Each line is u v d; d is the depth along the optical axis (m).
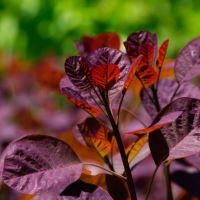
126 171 0.54
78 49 0.70
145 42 0.60
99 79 0.52
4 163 0.54
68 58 0.53
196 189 0.68
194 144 0.55
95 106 0.55
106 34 0.69
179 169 0.69
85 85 0.53
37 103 1.55
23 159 0.54
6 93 1.62
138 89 0.70
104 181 0.60
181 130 0.55
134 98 0.96
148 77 0.60
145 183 0.92
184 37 1.97
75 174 0.54
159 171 0.92
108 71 0.52
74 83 0.53
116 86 0.54
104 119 0.70
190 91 0.66
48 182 0.53
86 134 0.60
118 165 0.60
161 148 0.55
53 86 0.67
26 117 1.42
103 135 0.59
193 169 0.69
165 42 0.59
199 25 1.98
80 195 0.53
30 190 0.53
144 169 0.92
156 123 0.53
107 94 0.53
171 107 0.55
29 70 1.67
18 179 0.53
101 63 0.53
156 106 0.63
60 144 0.55
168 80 0.67
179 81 0.63
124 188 0.58
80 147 0.67
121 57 0.54
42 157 0.54
